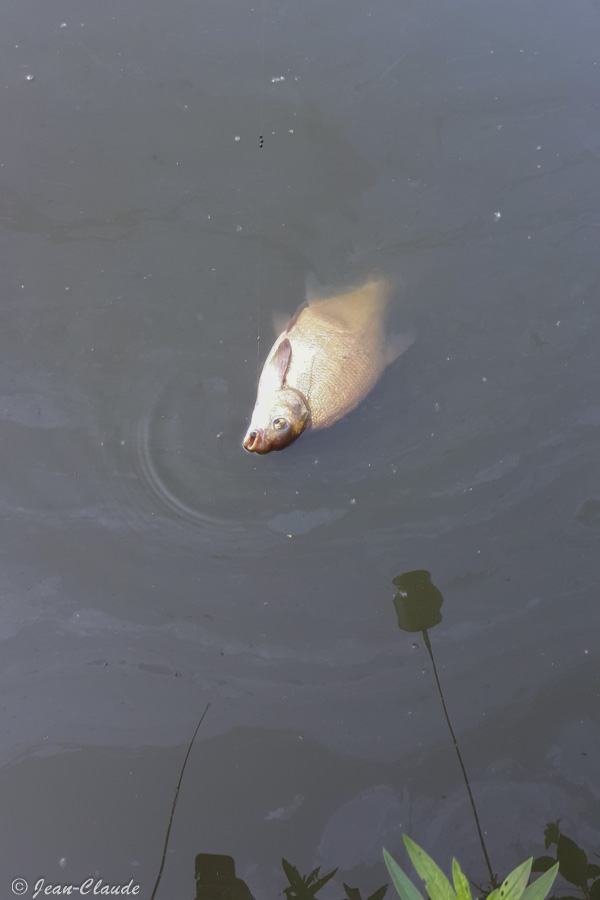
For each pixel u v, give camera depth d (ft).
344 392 7.20
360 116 8.00
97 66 8.13
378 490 7.20
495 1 8.32
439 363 7.40
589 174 7.82
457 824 6.59
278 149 7.91
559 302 7.51
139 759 6.70
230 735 6.75
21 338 7.42
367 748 6.73
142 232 7.68
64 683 6.83
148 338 7.43
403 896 6.06
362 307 7.41
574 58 8.18
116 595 6.98
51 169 7.84
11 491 7.13
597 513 7.15
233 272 7.57
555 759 6.70
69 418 7.28
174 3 8.32
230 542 7.09
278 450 7.12
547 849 6.54
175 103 8.03
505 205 7.76
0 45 8.20
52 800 6.63
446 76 8.12
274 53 8.20
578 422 7.30
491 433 7.29
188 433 7.26
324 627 6.95
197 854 6.54
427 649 6.91
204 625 6.95
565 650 6.90
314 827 6.59
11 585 6.98
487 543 7.10
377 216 7.73
